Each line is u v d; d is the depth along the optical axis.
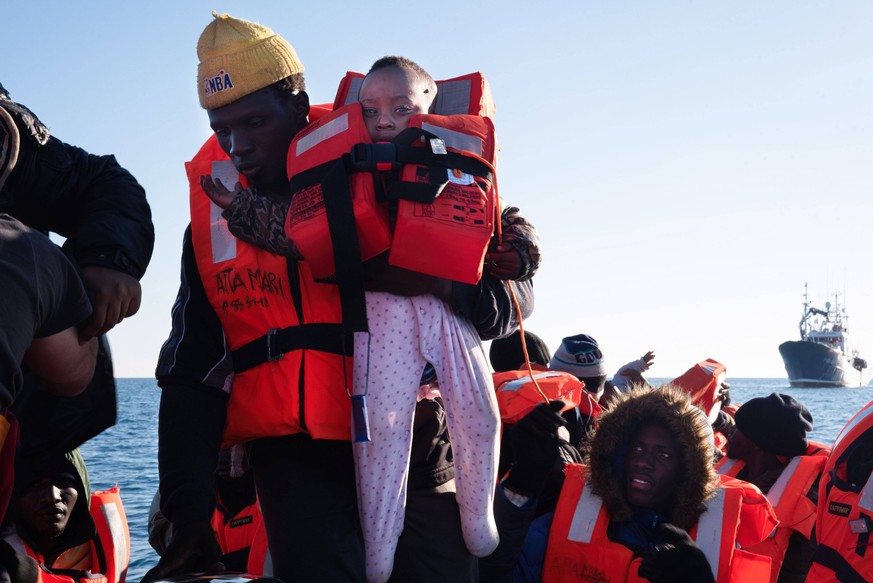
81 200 2.08
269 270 2.30
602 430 3.10
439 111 2.38
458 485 2.42
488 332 2.50
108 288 1.91
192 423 2.30
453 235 2.07
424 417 2.50
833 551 3.96
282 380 2.27
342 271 2.10
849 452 4.03
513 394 3.14
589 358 5.17
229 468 3.25
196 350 2.35
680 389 3.15
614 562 2.96
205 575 1.86
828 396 128.12
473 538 2.46
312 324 2.28
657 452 3.01
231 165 2.46
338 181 2.09
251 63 2.29
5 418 1.58
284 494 2.34
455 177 2.11
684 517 3.03
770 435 4.66
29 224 2.10
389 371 2.26
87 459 34.50
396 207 2.15
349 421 2.28
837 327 162.50
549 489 3.31
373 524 2.30
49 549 3.72
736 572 2.99
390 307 2.27
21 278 1.62
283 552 2.34
